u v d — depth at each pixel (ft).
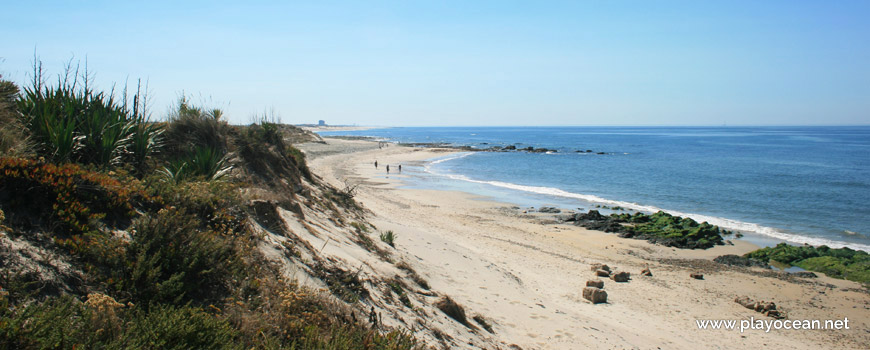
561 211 96.32
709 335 37.58
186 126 38.75
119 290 14.06
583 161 229.25
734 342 36.70
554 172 179.32
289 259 21.70
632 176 167.02
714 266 60.70
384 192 111.96
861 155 275.39
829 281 55.11
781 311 44.39
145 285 14.44
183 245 16.63
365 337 16.16
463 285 35.12
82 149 24.90
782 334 39.37
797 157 260.83
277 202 31.60
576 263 58.23
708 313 43.32
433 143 408.67
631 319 38.68
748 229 84.84
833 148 350.23
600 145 402.93
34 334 10.24
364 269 26.27
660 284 51.47
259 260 19.53
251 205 25.71
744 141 483.92
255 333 14.57
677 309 43.57
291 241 24.73
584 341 28.73
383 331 18.79
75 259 14.42
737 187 138.51
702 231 76.07
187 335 12.40
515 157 251.60
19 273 12.35
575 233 77.30
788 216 96.58
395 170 170.50
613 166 204.03
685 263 61.98
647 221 86.99
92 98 29.04
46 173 16.78
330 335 15.43
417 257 39.86
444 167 192.03
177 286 14.67
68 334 10.82
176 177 26.43
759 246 72.79
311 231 30.45
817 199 116.57
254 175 39.93
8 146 20.20
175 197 21.25
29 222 14.87
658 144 420.77
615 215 91.09
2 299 11.08
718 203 111.75
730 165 210.38
